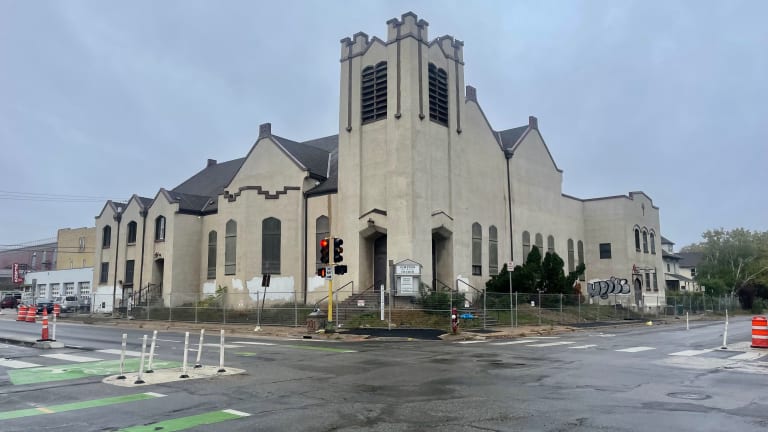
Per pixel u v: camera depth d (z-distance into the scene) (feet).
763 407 30.71
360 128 116.37
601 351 61.05
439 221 112.47
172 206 138.10
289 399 33.30
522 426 26.61
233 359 53.31
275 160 129.59
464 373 43.75
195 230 140.26
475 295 108.78
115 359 52.65
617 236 167.32
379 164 112.68
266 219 123.44
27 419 28.48
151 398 33.68
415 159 108.88
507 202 138.72
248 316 108.68
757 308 226.79
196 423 27.45
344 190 116.26
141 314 126.72
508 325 99.09
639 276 170.40
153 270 143.23
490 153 135.03
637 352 59.93
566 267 160.35
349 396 34.17
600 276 168.76
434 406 31.14
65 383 39.06
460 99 123.34
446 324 92.32
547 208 154.40
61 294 210.59
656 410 29.94
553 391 35.73
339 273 84.79
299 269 120.78
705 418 28.04
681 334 88.74
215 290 129.59
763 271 236.02
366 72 117.80
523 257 141.18
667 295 195.42
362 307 100.27
